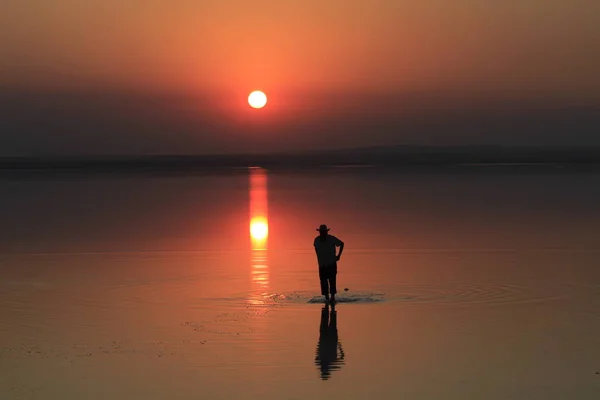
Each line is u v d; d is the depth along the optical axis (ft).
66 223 135.74
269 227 124.26
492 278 72.13
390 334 50.85
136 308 59.98
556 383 40.40
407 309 58.80
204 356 46.06
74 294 66.18
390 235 110.11
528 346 47.52
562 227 118.93
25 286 70.44
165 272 77.97
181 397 38.83
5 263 85.76
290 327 53.11
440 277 73.00
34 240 109.09
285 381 41.14
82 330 52.70
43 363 44.80
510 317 55.47
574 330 51.39
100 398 38.86
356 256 88.22
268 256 89.51
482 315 56.24
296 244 101.14
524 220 131.34
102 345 48.67
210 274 76.48
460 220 132.98
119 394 39.37
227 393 39.34
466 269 77.82
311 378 41.65
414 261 83.87
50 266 83.25
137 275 76.28
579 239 103.19
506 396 38.55
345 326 53.26
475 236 108.06
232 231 118.83
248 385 40.55
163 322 54.95
